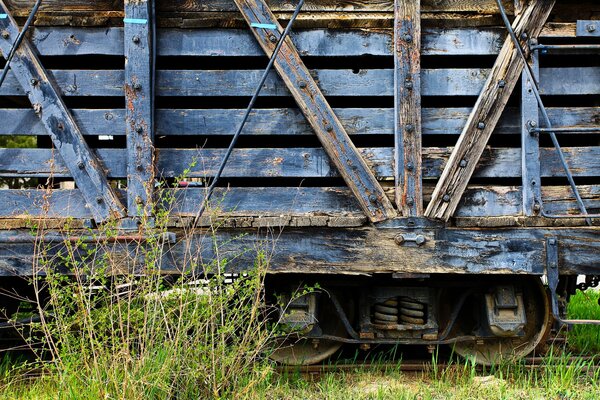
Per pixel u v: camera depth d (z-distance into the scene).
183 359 4.49
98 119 5.38
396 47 5.30
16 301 6.46
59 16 5.34
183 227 5.17
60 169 5.36
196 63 5.86
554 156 5.43
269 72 5.39
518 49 5.30
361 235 5.32
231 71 5.41
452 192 5.30
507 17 5.43
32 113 5.36
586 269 5.36
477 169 5.41
